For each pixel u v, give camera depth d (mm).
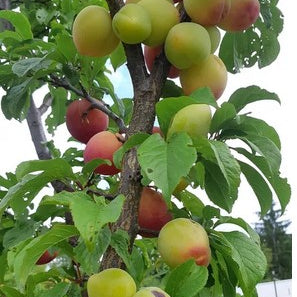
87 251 1627
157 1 1997
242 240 1897
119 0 2018
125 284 1612
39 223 2342
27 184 1937
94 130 2629
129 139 1770
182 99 1778
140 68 2021
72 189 2158
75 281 2082
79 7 3479
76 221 1490
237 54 2650
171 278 1708
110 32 2004
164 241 1843
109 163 2154
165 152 1617
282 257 32875
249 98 2115
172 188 1532
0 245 2598
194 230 1847
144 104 1970
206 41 1985
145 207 2018
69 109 2641
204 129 1881
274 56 2697
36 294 2133
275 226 33969
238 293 2502
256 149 1853
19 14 2771
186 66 2016
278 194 2025
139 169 1844
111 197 1901
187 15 2084
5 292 2098
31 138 3275
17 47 2768
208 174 2045
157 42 2018
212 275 2172
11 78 2793
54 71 2557
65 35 2396
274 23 2662
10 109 2588
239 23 2186
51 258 2527
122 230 1734
